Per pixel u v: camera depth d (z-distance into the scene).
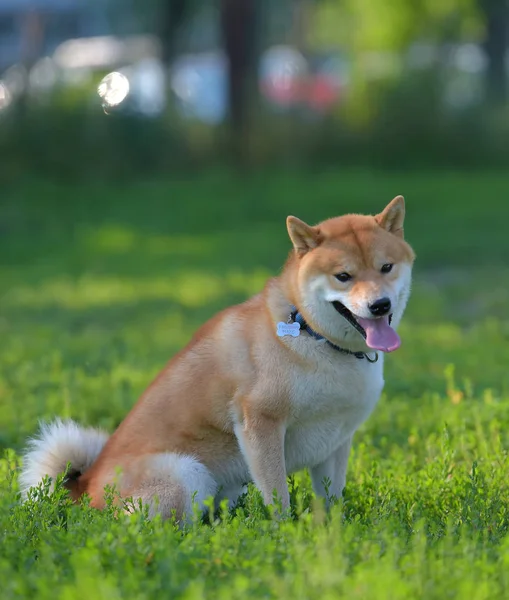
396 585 4.28
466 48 41.66
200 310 15.07
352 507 6.31
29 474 6.59
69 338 13.20
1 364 11.59
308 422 6.29
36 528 5.56
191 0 35.59
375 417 8.54
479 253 19.16
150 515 6.06
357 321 6.06
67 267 19.44
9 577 4.64
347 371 6.20
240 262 19.12
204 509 6.39
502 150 31.25
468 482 6.24
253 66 30.42
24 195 26.78
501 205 24.44
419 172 30.48
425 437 7.96
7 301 16.44
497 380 10.34
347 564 4.70
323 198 25.53
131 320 14.55
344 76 34.09
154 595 4.44
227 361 6.34
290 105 31.52
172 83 33.31
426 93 31.12
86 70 32.59
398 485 6.59
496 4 35.03
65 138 28.81
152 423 6.48
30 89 29.38
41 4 45.25
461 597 4.28
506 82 34.22
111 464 6.41
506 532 5.64
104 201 26.28
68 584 4.53
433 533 5.54
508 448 7.46
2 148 28.42
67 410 8.92
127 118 29.38
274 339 6.20
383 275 6.14
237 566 4.80
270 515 5.80
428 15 42.12
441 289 16.23
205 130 30.44
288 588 4.38
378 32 44.41
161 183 28.52
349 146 31.11
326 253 6.14
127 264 19.47
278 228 22.56
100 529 5.23
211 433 6.42
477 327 13.10
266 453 6.19
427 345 12.20
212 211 24.62
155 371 10.89
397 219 6.48
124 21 45.12
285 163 30.48
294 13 50.03
